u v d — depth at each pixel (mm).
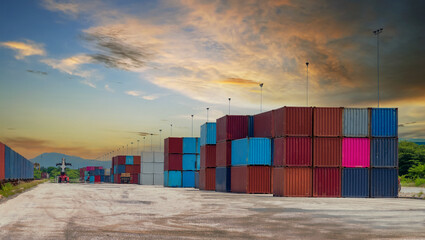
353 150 37656
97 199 31375
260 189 41719
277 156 38656
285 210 22172
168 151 74312
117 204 25984
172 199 31828
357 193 37344
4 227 14547
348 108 37969
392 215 19828
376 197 37469
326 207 24453
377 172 37719
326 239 12398
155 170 106438
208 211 21312
